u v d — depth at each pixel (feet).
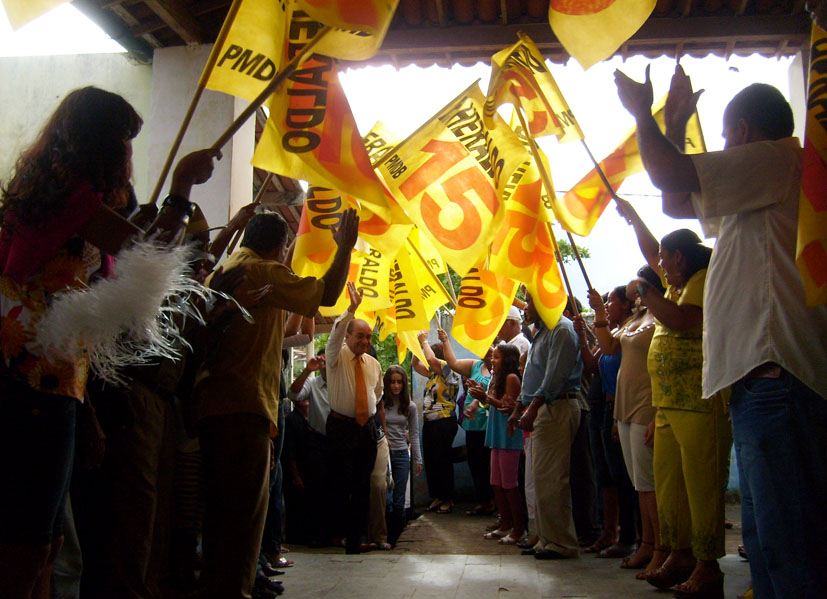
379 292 18.06
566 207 15.61
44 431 6.53
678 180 8.04
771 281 7.89
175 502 13.39
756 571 8.53
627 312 17.71
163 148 18.88
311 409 23.06
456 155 15.30
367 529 21.26
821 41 7.42
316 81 10.52
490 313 17.35
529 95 15.65
